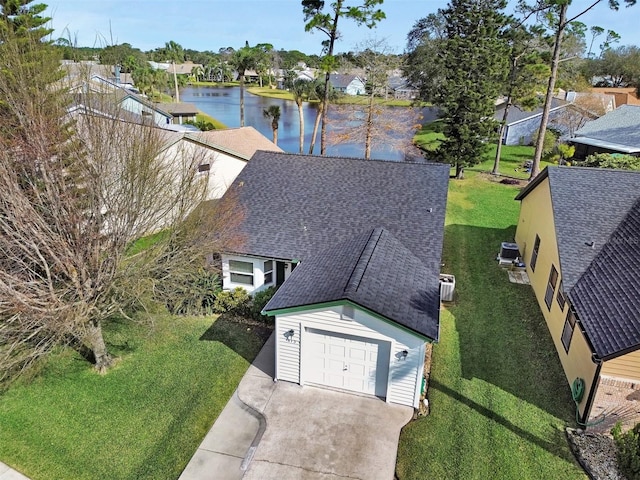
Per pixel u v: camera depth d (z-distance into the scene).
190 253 14.59
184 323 16.02
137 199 12.89
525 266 19.61
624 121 40.88
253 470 10.10
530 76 34.72
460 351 14.25
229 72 125.31
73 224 11.78
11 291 10.25
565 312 13.55
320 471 10.07
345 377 12.50
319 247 16.08
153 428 11.37
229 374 13.34
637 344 9.84
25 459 10.46
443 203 17.14
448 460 10.34
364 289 11.90
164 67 116.00
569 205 15.43
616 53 79.69
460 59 32.56
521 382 12.88
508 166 38.41
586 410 11.05
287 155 20.45
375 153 46.66
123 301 13.78
